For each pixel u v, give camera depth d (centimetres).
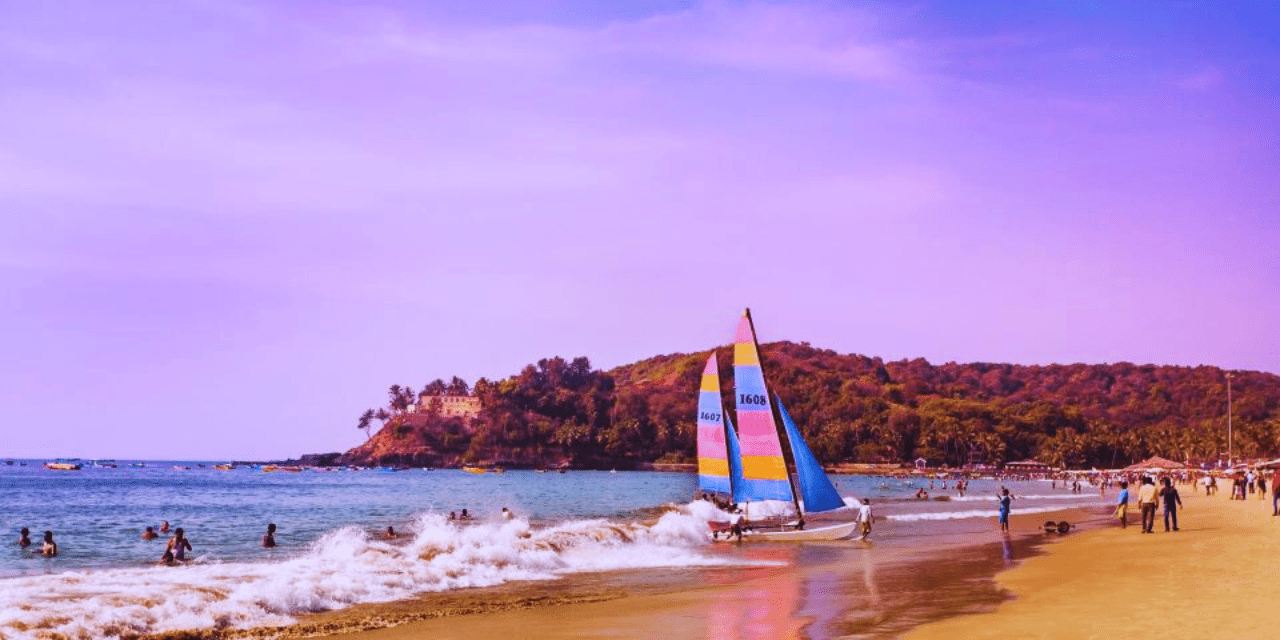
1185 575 2531
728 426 5272
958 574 2852
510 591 2697
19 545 4700
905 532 4978
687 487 17875
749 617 2131
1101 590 2298
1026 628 1819
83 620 2069
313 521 7231
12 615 2062
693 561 3459
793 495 4581
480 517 7638
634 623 2095
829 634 1845
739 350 4800
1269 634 1684
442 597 2573
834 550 3859
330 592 2516
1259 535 3803
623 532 4125
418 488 16538
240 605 2286
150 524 6725
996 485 17900
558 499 12319
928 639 1745
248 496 12612
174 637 2022
